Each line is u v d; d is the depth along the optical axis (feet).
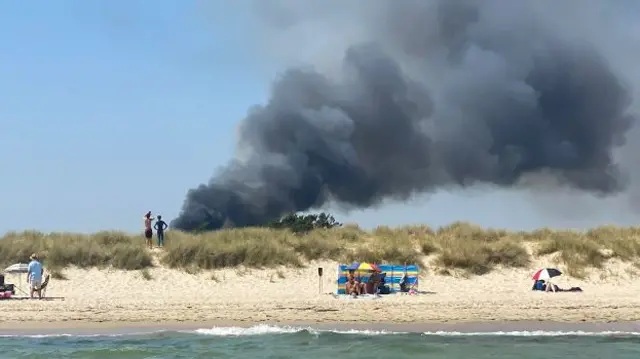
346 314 89.61
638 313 89.51
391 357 71.77
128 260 114.21
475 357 71.31
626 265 114.73
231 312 90.99
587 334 80.38
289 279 111.96
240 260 115.75
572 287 106.63
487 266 115.44
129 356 72.69
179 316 89.30
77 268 112.88
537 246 121.80
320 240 122.52
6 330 82.94
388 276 104.73
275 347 75.87
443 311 90.38
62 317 88.22
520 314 88.94
